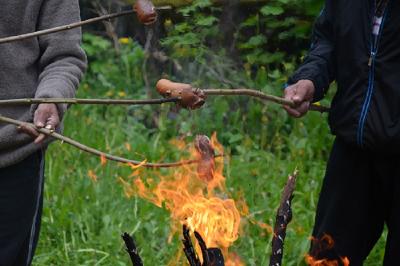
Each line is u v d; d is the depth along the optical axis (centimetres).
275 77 743
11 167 373
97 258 550
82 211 605
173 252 543
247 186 628
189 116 763
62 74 372
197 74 741
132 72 866
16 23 373
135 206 601
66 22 379
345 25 423
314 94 434
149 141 757
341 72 427
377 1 415
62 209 591
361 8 420
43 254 550
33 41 376
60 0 381
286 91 429
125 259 539
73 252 554
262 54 754
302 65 441
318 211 445
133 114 809
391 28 410
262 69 754
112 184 638
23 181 375
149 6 337
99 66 882
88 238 574
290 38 777
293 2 752
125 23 859
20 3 372
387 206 432
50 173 648
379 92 413
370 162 425
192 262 332
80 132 730
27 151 370
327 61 438
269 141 743
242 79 751
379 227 441
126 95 833
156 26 573
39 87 370
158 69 788
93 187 632
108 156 341
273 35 774
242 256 536
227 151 700
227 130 747
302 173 664
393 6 411
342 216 434
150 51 757
